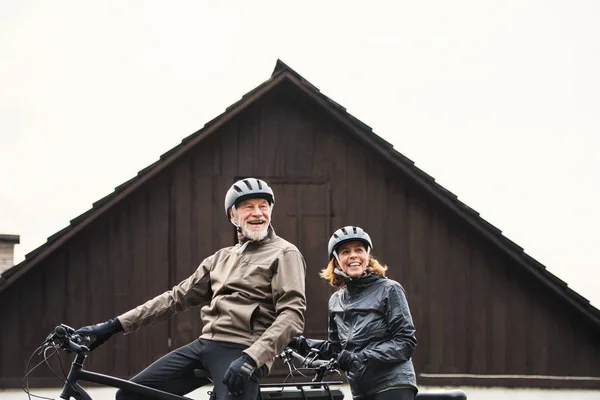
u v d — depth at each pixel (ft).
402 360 20.18
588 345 50.96
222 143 51.08
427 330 51.03
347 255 21.27
